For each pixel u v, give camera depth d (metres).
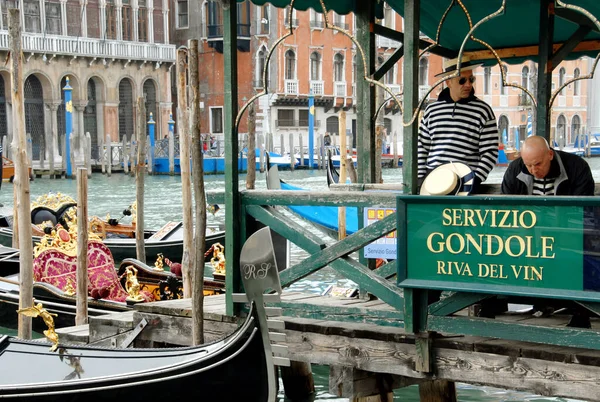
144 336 6.57
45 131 37.97
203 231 5.97
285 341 5.61
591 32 6.86
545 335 4.63
